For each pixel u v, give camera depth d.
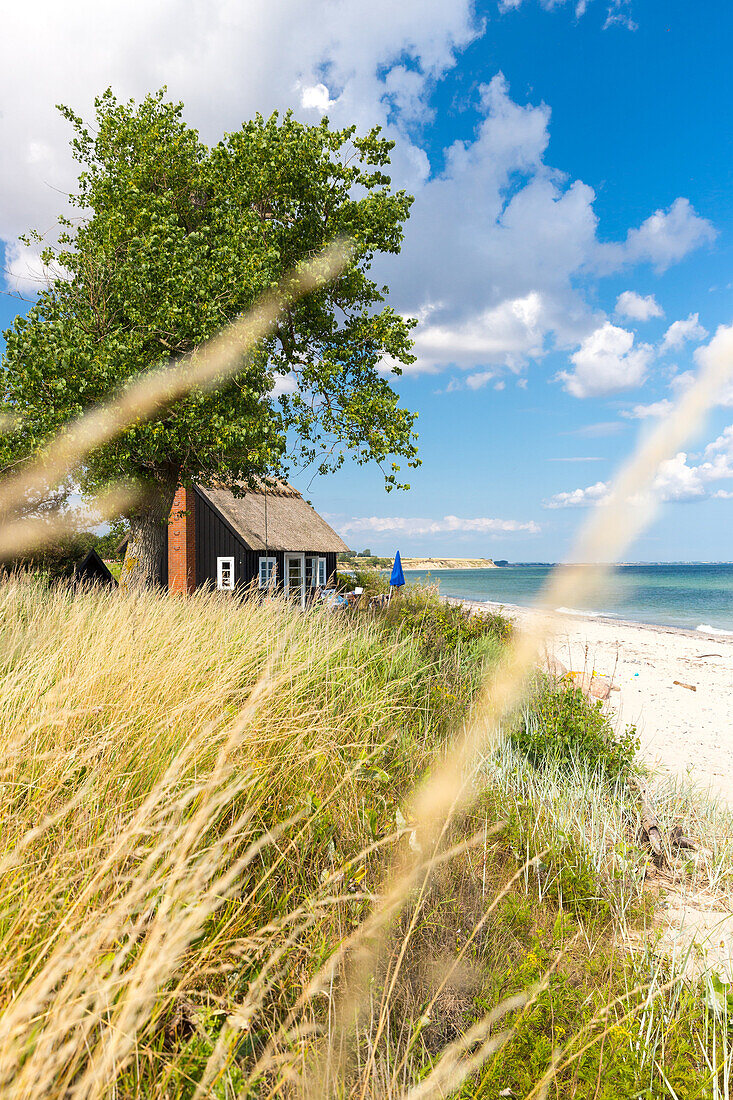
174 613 6.29
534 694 6.00
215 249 13.16
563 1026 2.25
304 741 3.60
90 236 14.07
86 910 1.77
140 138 14.23
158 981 1.50
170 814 2.35
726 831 4.85
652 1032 2.35
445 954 2.48
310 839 2.82
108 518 15.33
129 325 12.62
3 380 11.77
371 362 15.38
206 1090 1.48
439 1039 2.14
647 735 8.69
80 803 2.34
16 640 4.71
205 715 3.21
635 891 3.70
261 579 22.03
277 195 14.62
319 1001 2.10
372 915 2.24
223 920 2.18
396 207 15.43
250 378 13.30
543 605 1.08
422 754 4.12
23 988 1.53
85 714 2.91
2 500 13.09
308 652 5.36
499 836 3.61
